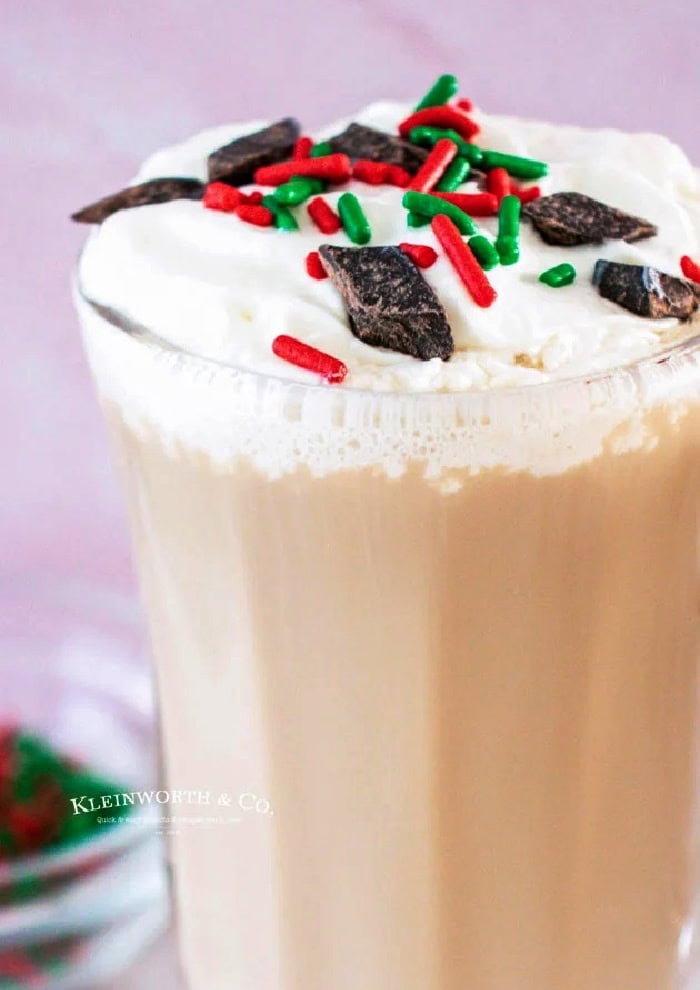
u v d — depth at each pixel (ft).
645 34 1.54
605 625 0.95
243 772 1.01
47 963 1.29
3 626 1.67
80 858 1.29
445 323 0.89
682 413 0.91
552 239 0.95
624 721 0.97
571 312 0.91
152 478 0.97
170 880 1.13
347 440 0.89
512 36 1.54
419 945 1.00
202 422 0.92
